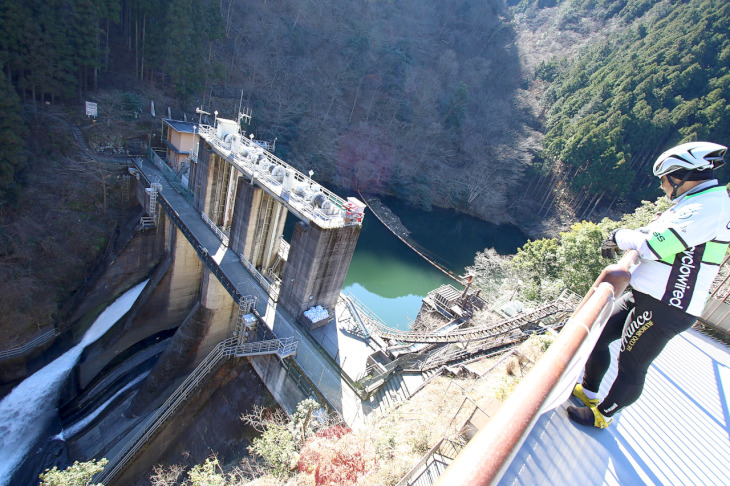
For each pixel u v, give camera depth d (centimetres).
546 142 8606
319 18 9044
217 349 2553
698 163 409
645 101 7612
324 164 7575
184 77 5772
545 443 392
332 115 8206
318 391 2141
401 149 8488
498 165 8669
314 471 1337
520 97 9869
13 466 3066
